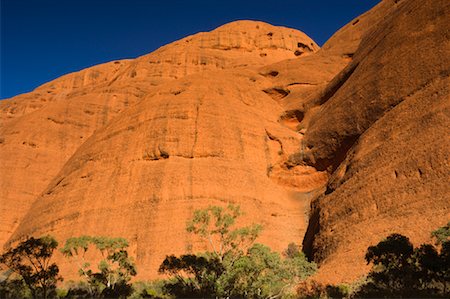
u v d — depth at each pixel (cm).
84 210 4272
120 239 3256
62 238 4119
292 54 10725
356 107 4228
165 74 9044
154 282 3356
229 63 9194
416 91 3534
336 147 4450
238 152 4738
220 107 5075
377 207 3006
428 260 2030
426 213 2625
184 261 2742
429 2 3975
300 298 2534
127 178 4391
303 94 5994
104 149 4812
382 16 6956
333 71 6544
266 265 2456
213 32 10744
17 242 4488
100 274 3112
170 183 4219
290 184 4734
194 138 4669
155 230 3891
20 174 5716
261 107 5722
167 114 4862
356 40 7050
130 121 4991
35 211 4806
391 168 3123
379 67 4150
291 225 4247
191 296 2616
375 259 2306
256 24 11219
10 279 3625
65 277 3706
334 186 3675
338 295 2425
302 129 5312
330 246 3155
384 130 3522
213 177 4350
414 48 3809
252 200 4303
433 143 2938
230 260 2656
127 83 7844
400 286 2191
